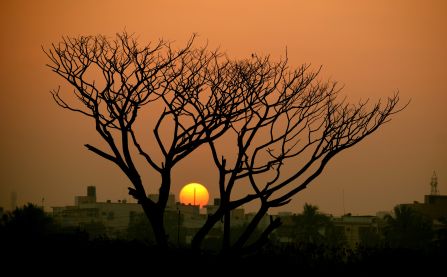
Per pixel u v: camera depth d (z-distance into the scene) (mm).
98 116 62031
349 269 65312
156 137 62031
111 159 60688
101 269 53188
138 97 62562
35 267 53438
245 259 59125
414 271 65000
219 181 59812
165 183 60281
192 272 54594
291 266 60938
